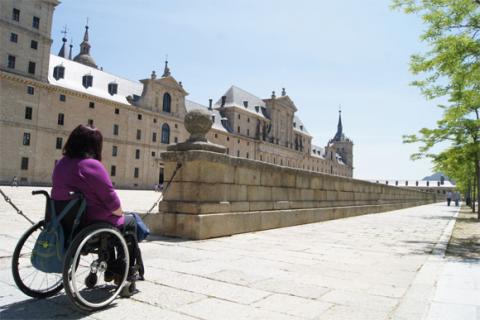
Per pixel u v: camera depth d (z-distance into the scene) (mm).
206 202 7902
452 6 9078
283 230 10234
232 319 3154
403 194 32844
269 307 3502
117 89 62375
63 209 3363
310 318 3232
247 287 4164
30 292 3553
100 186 3475
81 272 4516
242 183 9273
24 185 47531
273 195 10812
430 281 4605
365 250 7207
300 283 4430
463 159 18531
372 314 3373
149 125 65375
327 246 7535
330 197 15297
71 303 3461
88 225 3488
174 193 8086
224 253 6211
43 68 50562
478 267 5578
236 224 8719
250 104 96188
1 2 45906
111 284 4035
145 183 64500
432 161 19703
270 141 99812
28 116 48719
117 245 3721
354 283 4523
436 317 3252
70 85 54719
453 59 8820
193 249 6484
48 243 3289
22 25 48156
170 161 8156
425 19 9414
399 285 4465
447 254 7055
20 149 47688
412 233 10773
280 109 104250
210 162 8062
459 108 13328
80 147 3590
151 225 8055
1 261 5000
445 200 76375
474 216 20891
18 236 7090
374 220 15703
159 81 67250
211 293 3896
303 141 118875
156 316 3189
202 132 8398
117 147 60125
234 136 86875
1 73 45312
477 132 17578
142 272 4211
